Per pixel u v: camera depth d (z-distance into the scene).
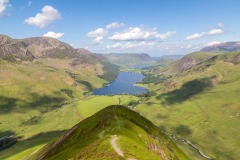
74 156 111.12
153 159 102.56
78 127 172.12
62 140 171.75
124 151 97.38
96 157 96.69
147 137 152.38
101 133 136.62
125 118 169.88
